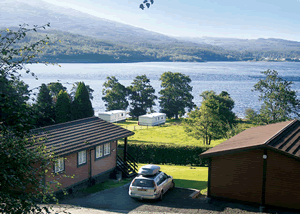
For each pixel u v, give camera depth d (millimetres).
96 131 22406
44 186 8000
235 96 148750
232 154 15586
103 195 18047
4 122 7043
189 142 48219
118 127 24609
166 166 29750
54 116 34281
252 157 14969
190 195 17625
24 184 7832
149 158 31719
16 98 7055
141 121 69812
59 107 34281
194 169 27656
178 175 24688
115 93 90688
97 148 21250
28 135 8070
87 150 20141
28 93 7355
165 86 93812
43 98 34688
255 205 14922
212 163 16328
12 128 7086
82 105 35219
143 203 16156
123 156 25422
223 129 40469
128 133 23969
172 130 60562
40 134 18938
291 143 15070
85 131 21812
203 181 22250
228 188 15805
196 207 15008
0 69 7043
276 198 14375
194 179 23047
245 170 15211
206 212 14023
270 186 14508
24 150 7828
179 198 17172
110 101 91062
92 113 36406
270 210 14375
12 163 7465
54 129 20562
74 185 18859
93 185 20688
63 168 17828
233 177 15602
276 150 13977
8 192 7168
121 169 23703
